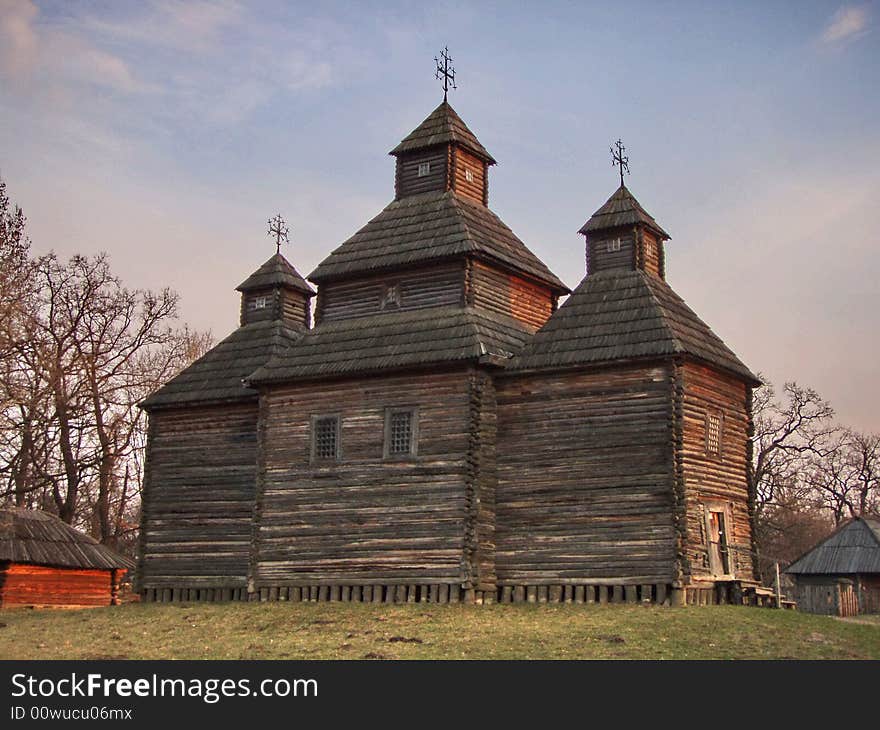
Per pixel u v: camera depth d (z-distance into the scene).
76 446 58.88
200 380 42.50
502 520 35.09
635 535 33.06
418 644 27.88
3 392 49.97
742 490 37.22
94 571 43.66
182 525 41.00
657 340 34.03
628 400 34.06
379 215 41.41
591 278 38.03
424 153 41.75
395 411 36.00
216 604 37.22
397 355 36.03
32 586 41.22
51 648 29.36
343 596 35.44
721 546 35.22
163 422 42.50
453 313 37.16
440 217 39.59
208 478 40.94
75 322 55.06
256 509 37.59
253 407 40.72
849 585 44.88
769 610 32.81
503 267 39.06
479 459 34.69
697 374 35.28
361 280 39.72
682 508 32.69
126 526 65.75
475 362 34.88
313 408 37.41
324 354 37.88
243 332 44.72
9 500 53.91
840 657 26.45
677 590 32.06
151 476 42.16
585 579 33.50
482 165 42.84
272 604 35.66
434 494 34.69
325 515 36.38
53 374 52.69
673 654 26.14
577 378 34.91
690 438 34.19
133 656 27.69
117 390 59.06
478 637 28.41
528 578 34.34
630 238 38.19
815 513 89.50
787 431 65.50
